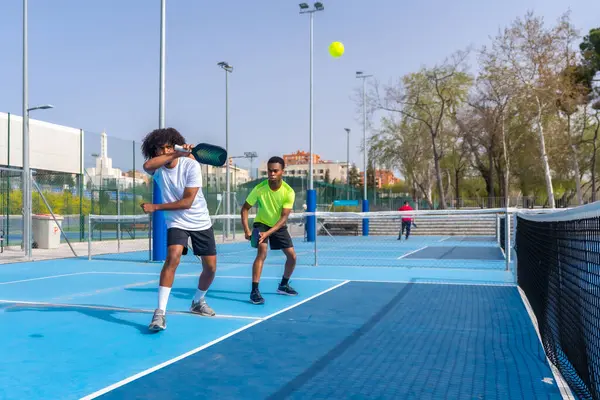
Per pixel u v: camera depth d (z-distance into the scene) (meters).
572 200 52.50
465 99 38.34
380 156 42.94
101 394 2.95
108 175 20.38
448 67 36.25
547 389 3.06
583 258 3.25
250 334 4.41
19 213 18.05
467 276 8.60
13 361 3.60
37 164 19.91
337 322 4.90
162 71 11.08
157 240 11.30
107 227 21.47
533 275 5.54
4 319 5.02
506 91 31.81
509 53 31.00
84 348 3.95
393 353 3.83
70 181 19.73
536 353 3.84
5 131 18.86
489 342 4.16
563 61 31.17
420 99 38.09
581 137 39.16
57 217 16.22
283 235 6.23
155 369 3.42
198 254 4.93
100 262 11.23
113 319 5.02
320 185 29.44
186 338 4.26
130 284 7.61
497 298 6.31
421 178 47.19
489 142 38.81
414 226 24.38
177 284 7.58
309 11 20.61
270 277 8.49
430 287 7.26
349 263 11.20
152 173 4.72
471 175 52.69
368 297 6.38
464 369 3.45
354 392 3.00
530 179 47.66
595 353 2.81
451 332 4.50
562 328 3.78
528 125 36.66
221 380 3.20
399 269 9.83
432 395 2.96
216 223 23.20
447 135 40.62
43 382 3.16
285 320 4.98
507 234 9.32
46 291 6.90
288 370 3.40
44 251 15.01
